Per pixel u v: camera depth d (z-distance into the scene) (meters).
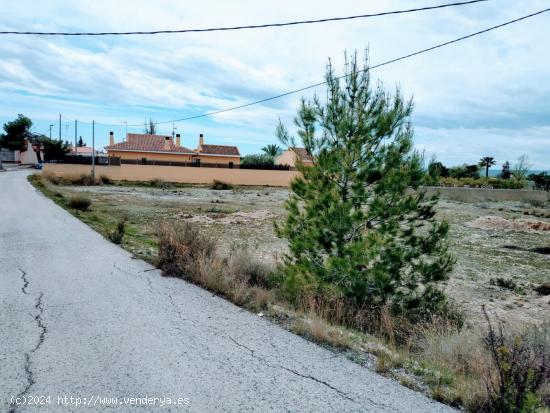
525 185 37.12
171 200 24.44
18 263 6.92
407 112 5.70
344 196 5.92
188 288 5.72
